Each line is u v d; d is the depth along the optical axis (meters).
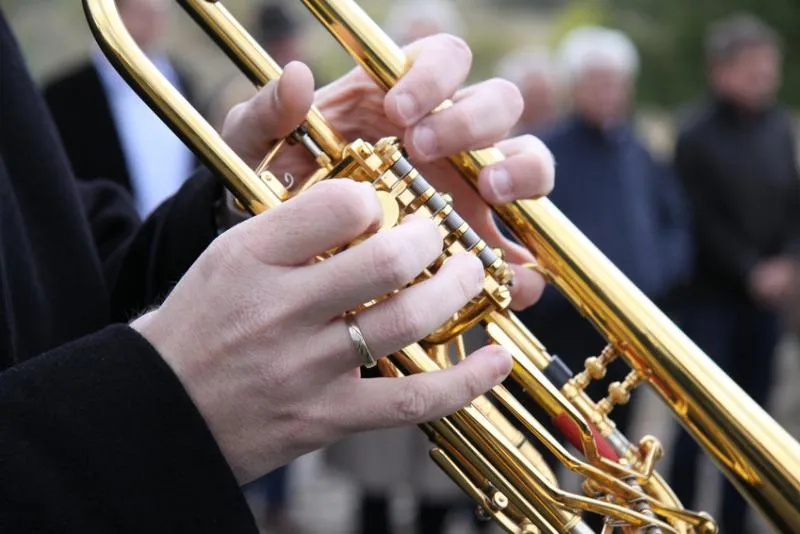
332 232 1.07
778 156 5.95
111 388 1.13
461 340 1.46
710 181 5.88
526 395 1.66
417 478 4.83
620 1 15.48
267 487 5.95
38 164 1.71
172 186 4.86
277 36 5.85
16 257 1.58
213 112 5.66
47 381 1.14
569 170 5.04
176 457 1.13
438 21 6.07
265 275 1.09
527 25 20.02
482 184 1.63
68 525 1.11
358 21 1.63
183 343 1.13
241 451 1.15
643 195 5.17
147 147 4.72
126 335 1.16
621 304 1.62
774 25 13.93
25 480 1.10
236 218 1.75
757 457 1.53
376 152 1.39
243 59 1.70
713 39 6.26
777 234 5.95
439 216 1.38
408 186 1.38
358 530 5.04
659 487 1.58
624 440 1.61
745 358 6.07
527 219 1.66
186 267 1.75
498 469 1.39
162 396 1.12
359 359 1.12
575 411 1.52
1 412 1.12
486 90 1.56
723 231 5.87
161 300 1.74
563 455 1.44
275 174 1.78
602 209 5.02
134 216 2.11
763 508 1.54
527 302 1.73
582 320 4.45
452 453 1.40
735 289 5.88
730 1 14.49
